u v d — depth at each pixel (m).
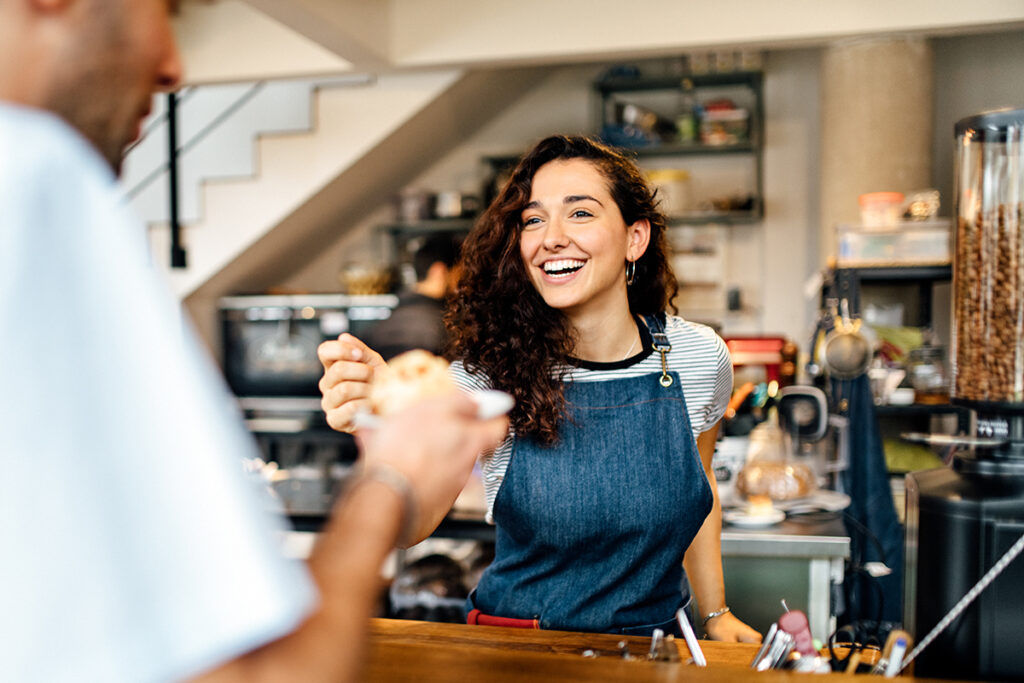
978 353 1.00
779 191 4.82
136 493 0.33
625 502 1.28
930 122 3.95
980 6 3.35
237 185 4.54
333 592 0.39
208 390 0.35
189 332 0.37
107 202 0.35
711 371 1.43
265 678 0.34
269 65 3.83
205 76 3.89
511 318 1.37
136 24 0.40
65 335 0.33
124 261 0.34
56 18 0.38
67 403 0.32
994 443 0.97
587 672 0.83
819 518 2.20
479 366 1.37
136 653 0.32
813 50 4.76
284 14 3.06
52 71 0.38
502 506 1.33
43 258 0.33
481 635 1.05
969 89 4.51
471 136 5.27
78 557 0.32
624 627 1.28
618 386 1.36
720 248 4.84
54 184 0.33
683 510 1.31
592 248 1.32
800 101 4.79
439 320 3.57
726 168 4.88
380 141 4.45
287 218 4.57
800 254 4.80
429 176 5.33
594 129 4.80
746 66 4.59
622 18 3.57
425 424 0.46
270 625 0.33
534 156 1.38
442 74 4.35
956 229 1.06
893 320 3.52
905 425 3.46
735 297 4.78
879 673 0.92
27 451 0.32
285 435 4.34
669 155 4.95
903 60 3.88
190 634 0.33
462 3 3.68
